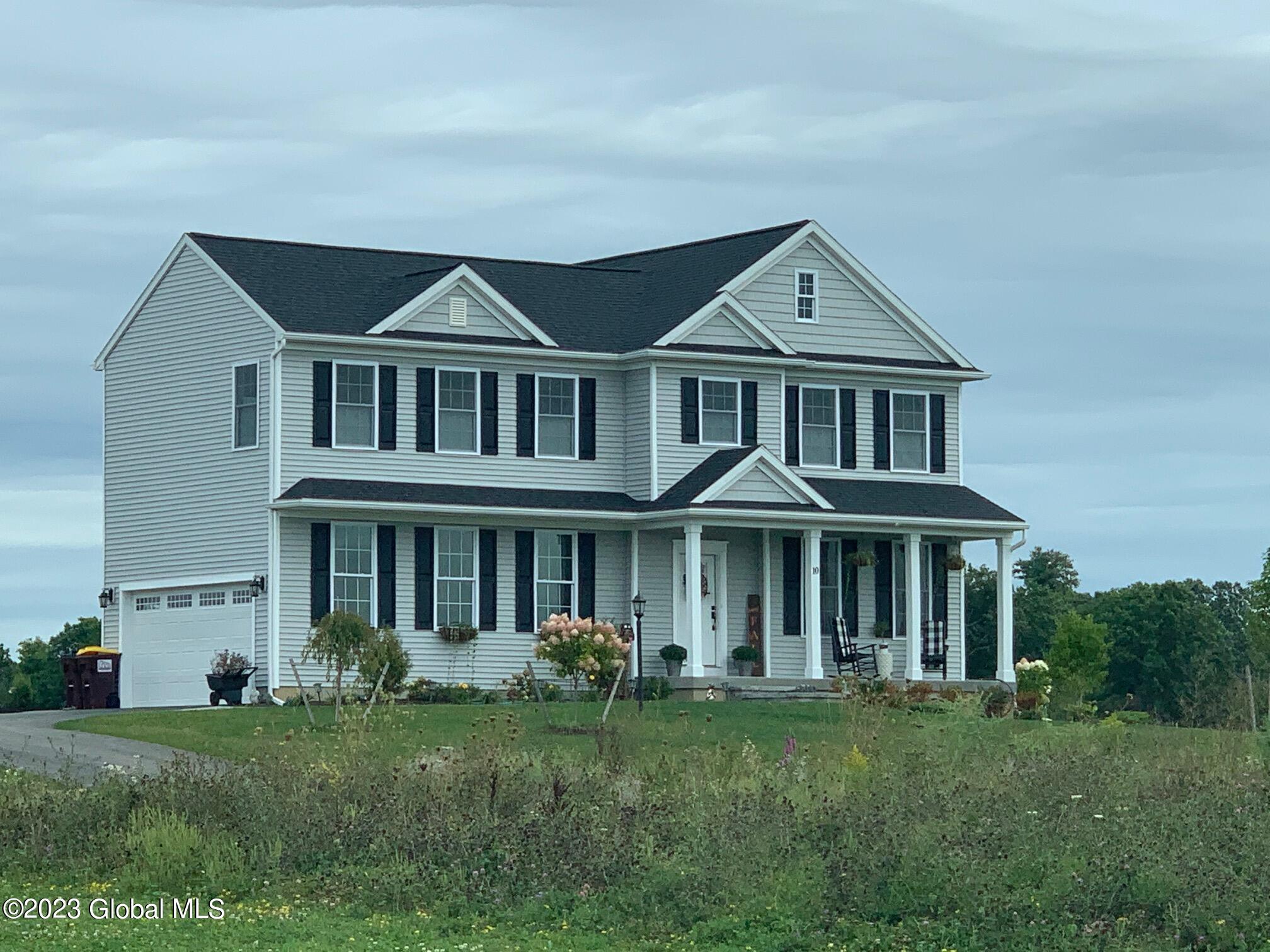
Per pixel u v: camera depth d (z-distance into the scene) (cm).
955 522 5234
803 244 5278
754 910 2064
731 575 5147
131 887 2323
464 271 4859
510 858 2277
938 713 3150
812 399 5266
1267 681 3488
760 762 2936
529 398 4972
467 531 4844
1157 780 2630
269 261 4903
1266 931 1880
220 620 4753
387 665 3941
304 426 4672
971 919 1961
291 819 2473
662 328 5059
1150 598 7981
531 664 4809
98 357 5112
